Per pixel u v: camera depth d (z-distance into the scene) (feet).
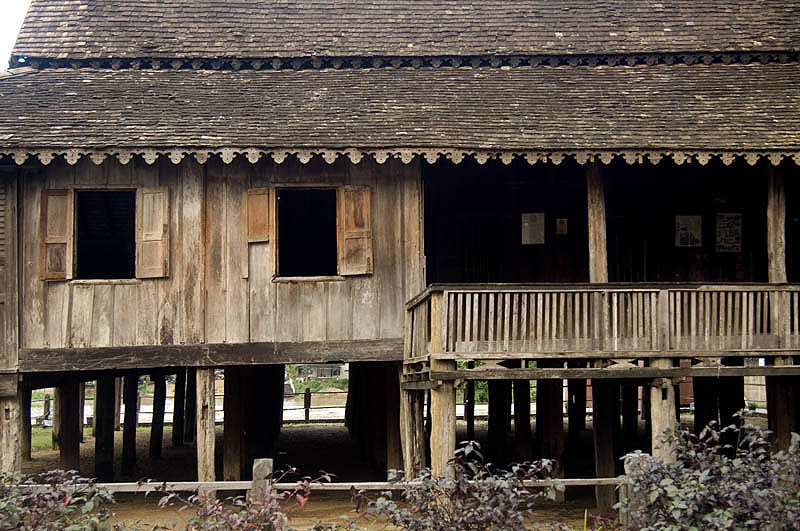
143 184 40.86
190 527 23.85
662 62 47.70
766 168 42.68
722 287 35.94
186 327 40.40
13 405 39.73
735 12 51.26
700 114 40.73
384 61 47.42
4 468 39.09
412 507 23.04
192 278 40.57
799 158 36.42
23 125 38.47
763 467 24.16
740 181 48.01
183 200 40.81
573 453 63.87
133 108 41.09
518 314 35.19
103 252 55.06
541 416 53.88
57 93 42.75
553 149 36.94
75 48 47.16
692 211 47.80
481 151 37.09
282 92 43.83
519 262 47.37
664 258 47.60
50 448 73.46
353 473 56.24
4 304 39.86
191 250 40.68
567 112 41.19
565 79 45.68
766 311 36.19
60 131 37.93
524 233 47.50
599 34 49.49
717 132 38.42
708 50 47.34
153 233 40.52
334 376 148.25
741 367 35.78
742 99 42.60
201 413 40.34
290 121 39.88
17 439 39.63
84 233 51.34
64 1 51.08
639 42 48.44
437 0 53.11
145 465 62.49
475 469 23.84
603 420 44.42
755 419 77.71
